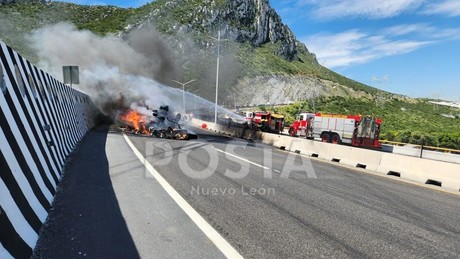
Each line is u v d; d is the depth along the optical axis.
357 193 7.88
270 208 6.09
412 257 4.29
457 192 8.87
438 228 5.52
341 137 28.78
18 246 3.59
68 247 4.08
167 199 6.34
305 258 4.06
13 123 5.18
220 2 134.00
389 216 6.05
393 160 11.70
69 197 6.24
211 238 4.53
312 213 5.94
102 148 13.45
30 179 5.10
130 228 4.78
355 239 4.79
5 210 3.62
